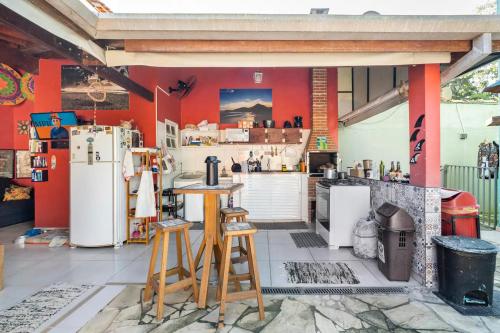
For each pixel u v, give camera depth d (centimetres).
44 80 493
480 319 214
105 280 291
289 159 629
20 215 568
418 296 251
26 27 201
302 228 514
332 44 249
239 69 640
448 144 703
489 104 696
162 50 249
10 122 613
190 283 240
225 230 219
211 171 265
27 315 224
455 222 269
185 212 562
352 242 382
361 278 290
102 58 257
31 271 315
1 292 264
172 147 573
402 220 280
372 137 700
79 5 201
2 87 589
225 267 210
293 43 249
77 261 348
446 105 701
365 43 250
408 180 343
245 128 605
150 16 222
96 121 492
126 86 386
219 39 245
